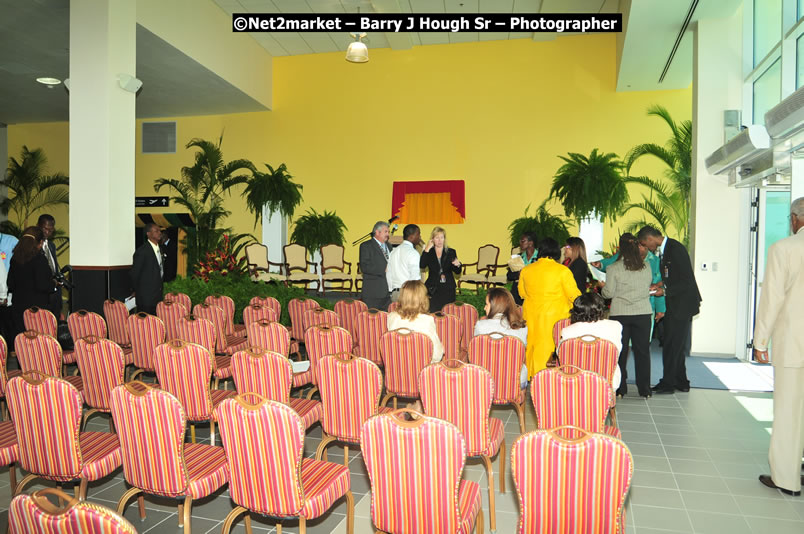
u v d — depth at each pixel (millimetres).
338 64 14172
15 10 8750
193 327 5133
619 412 5598
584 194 12055
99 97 7738
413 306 4422
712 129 8516
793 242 3633
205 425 5160
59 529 1574
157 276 7137
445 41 13438
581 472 2012
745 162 7312
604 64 12836
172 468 2740
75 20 7832
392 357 4340
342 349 4727
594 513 2031
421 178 13773
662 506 3586
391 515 2359
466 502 2637
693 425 5211
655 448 4621
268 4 11672
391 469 2314
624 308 5910
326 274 13375
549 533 2086
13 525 1660
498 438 3541
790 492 3754
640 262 5801
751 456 4457
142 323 5246
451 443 2221
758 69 7910
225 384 5492
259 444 2555
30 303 6801
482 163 13461
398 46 13477
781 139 5816
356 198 14117
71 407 2916
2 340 4188
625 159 12734
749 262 8375
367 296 6945
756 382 6871
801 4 6422
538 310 5113
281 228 14336
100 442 3340
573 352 4059
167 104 13875
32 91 12828
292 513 2600
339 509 3547
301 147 14398
